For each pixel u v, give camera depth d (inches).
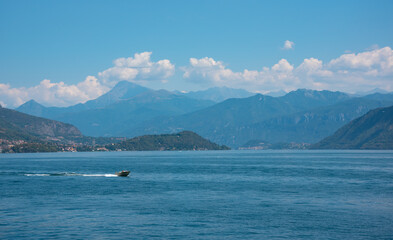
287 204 4037.9
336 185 5565.9
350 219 3344.0
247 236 2861.7
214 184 5812.0
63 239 2787.9
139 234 2913.4
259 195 4653.1
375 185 5536.4
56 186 5575.8
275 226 3129.9
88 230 3019.2
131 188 5339.6
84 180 6461.6
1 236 2864.2
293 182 6028.5
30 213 3617.1
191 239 2795.3
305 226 3122.5
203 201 4242.1
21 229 3051.2
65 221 3299.7
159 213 3614.7
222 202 4173.2
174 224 3203.7
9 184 5831.7
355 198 4384.8
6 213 3617.1
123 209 3799.2
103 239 2790.4
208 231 2994.6
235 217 3442.4
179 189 5236.2
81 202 4183.1
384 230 2994.6
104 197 4530.0
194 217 3452.3
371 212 3619.6
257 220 3326.8
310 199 4340.6
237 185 5674.2
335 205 3964.1
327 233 2930.6
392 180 6210.6
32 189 5231.3
